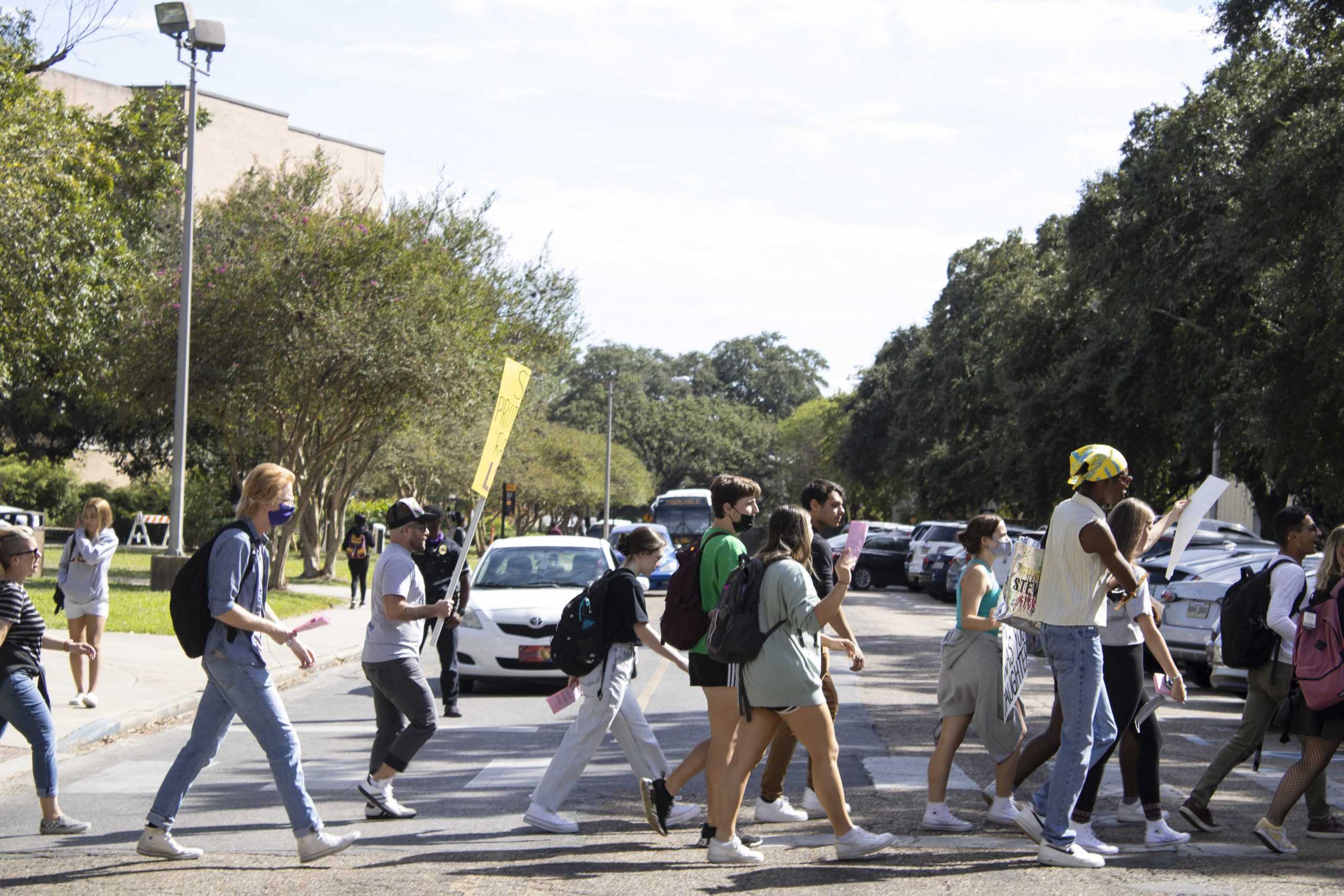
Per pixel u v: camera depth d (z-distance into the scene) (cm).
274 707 675
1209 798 787
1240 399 2734
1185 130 3152
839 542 4062
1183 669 1700
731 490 765
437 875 667
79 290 2086
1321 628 720
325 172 3195
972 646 780
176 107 3144
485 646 1469
